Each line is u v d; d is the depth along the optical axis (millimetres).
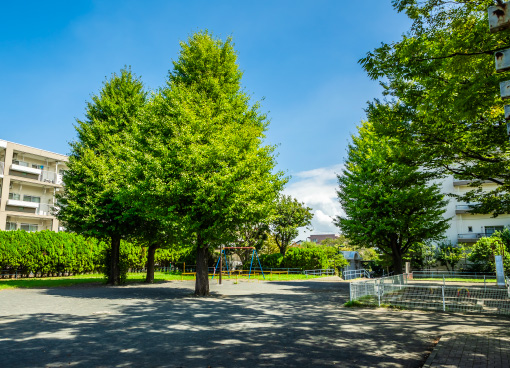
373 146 19672
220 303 12453
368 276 32531
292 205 41469
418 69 7762
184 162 13250
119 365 5062
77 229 19875
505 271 26328
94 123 20922
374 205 19578
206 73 16031
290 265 36625
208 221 14078
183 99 14758
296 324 8414
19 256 23641
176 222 13500
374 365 5141
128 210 17688
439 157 11039
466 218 34094
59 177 39281
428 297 12484
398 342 6562
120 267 21078
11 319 8797
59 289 17344
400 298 12414
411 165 11242
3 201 34438
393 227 18438
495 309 10297
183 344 6332
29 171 36781
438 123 9617
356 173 20641
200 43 16547
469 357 5262
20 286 18484
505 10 3385
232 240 15664
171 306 11469
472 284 20406
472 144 10250
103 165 18688
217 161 13609
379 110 10883
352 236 20781
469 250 31359
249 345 6301
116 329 7645
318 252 35875
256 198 14492
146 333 7254
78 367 4949
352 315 9812
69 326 7949
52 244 25672
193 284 22047
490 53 6797
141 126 15875
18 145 36250
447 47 7266
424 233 19391
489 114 9820
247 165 14328
